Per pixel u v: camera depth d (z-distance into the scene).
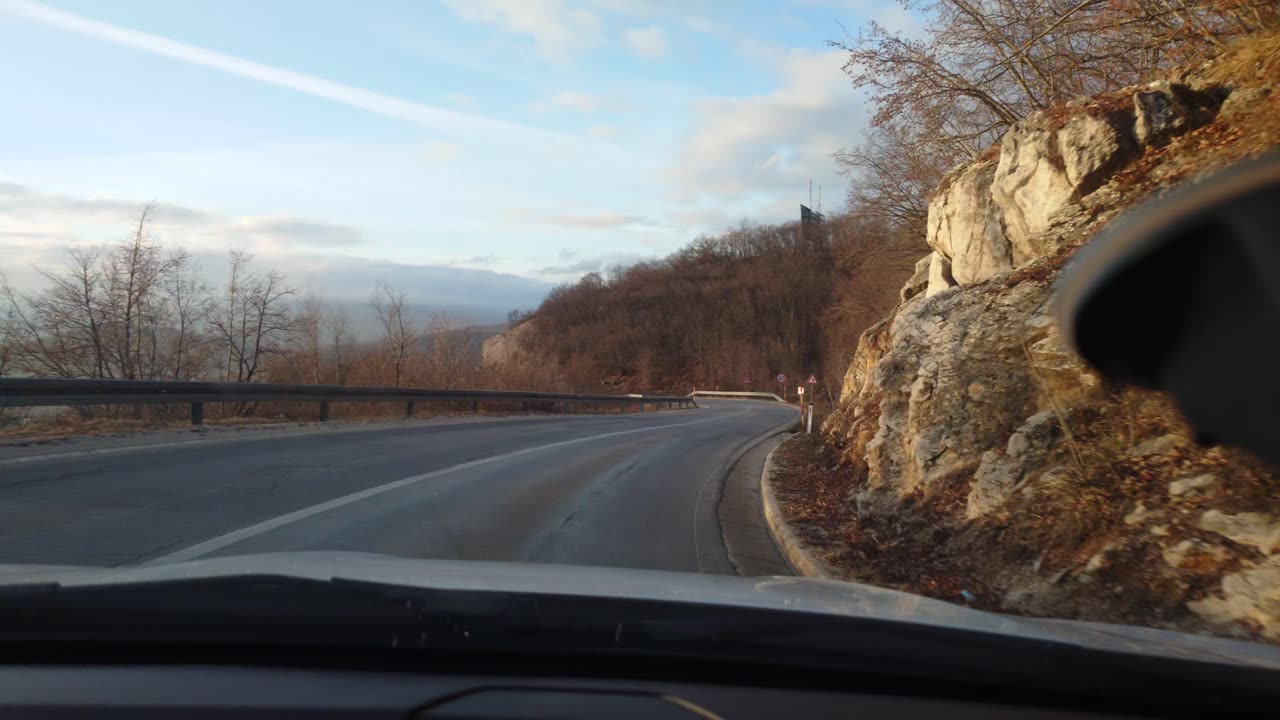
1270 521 4.73
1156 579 4.91
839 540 8.02
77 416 17.67
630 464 14.21
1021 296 9.11
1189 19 10.66
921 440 8.28
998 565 6.06
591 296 111.88
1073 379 7.28
